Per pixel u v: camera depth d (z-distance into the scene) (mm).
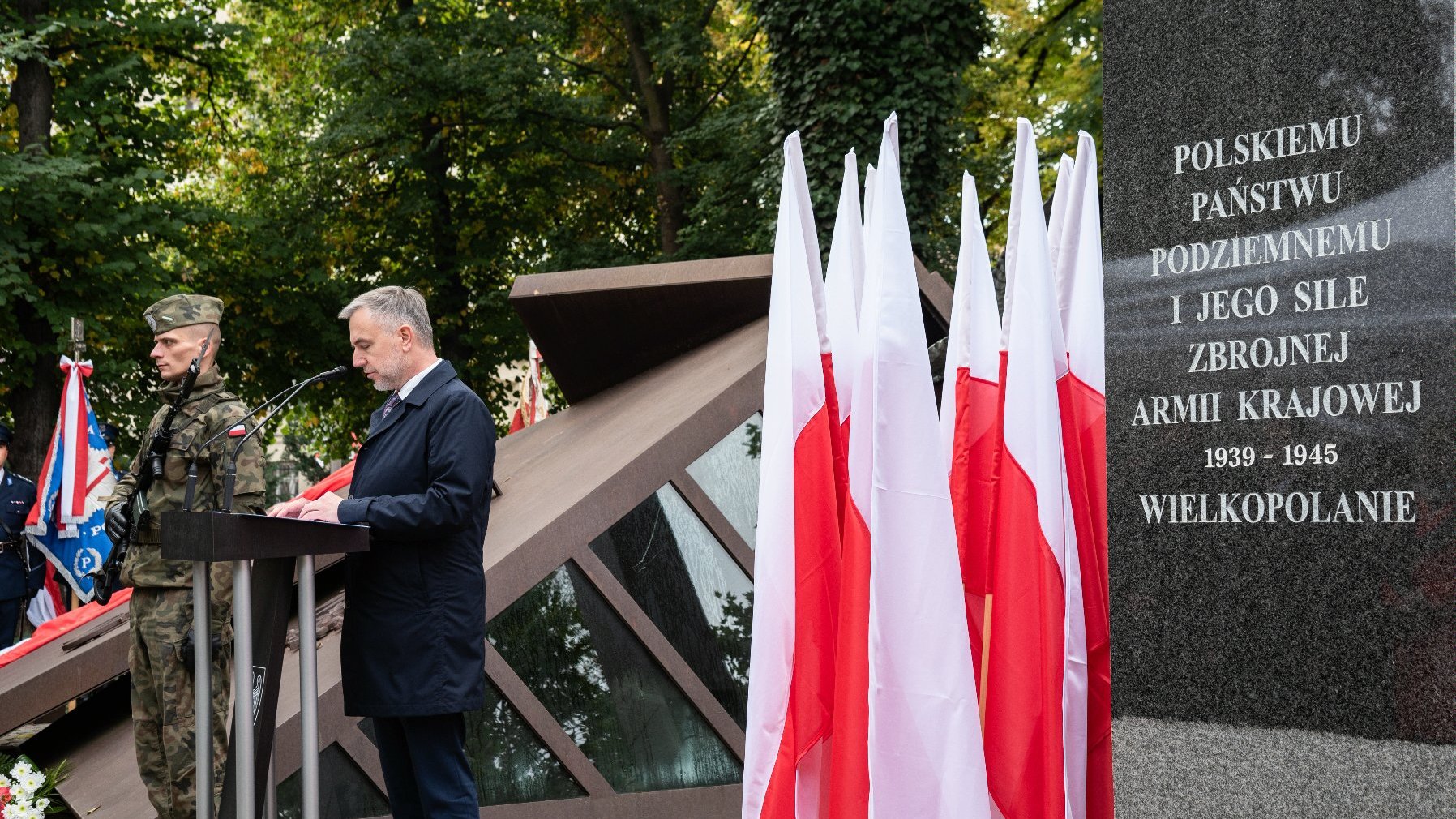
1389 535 2604
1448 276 2549
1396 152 2617
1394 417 2604
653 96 19859
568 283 7031
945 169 11883
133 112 16734
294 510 3197
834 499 3168
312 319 18859
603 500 4723
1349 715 2645
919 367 2988
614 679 4645
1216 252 2855
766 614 3137
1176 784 2861
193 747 3982
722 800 4637
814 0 11195
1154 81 2953
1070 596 3027
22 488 9164
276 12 21391
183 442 4039
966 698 2910
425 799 3428
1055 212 3490
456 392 3557
